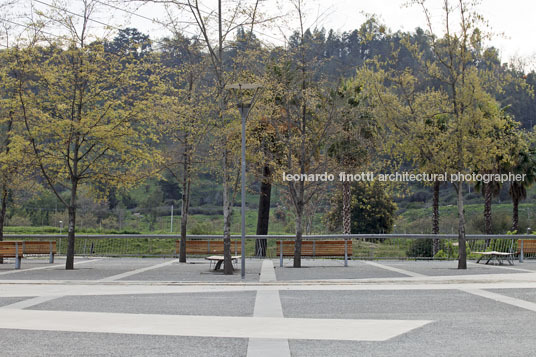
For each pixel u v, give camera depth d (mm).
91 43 20734
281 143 22344
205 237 27375
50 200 66875
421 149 20656
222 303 12016
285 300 12438
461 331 8820
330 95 22438
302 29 21359
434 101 21000
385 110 20844
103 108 20719
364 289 14398
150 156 22000
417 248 30906
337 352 7402
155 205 77688
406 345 7812
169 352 7465
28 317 10266
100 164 22062
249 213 78250
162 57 22734
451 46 20266
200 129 21594
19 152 20734
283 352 7418
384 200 55719
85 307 11508
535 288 14453
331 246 22141
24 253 23328
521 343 7918
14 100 20500
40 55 20500
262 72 20734
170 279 17125
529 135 36750
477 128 20141
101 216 69812
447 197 82688
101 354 7375
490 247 27703
